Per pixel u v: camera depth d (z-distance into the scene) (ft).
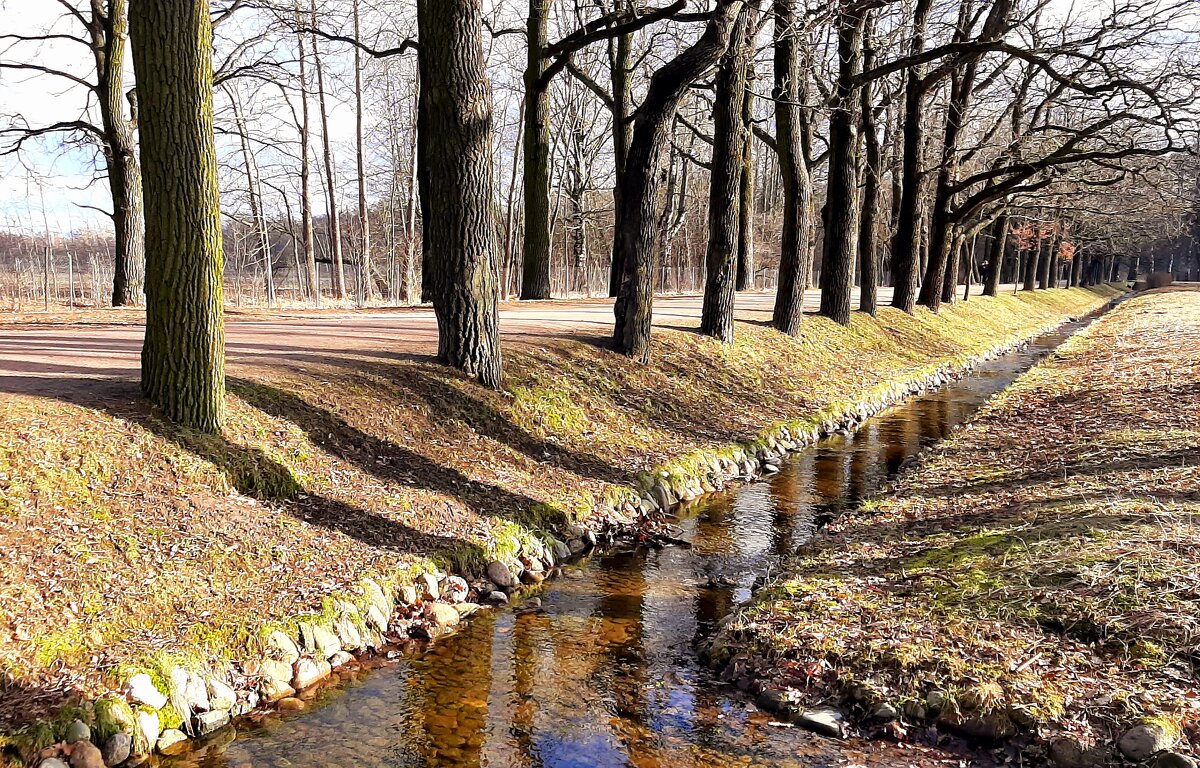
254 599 20.33
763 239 193.16
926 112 90.48
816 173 149.18
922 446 46.39
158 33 23.61
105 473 22.15
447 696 18.79
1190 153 61.00
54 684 16.06
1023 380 65.98
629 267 46.57
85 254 135.95
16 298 86.48
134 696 16.33
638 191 45.60
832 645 19.24
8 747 14.48
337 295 112.16
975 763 15.70
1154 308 141.90
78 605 17.99
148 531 21.09
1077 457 33.78
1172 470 29.12
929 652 18.31
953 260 108.47
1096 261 289.94
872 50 69.21
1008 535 24.13
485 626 22.71
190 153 24.38
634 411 41.88
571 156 156.35
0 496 19.76
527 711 18.16
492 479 30.83
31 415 22.93
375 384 33.06
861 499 35.63
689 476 36.96
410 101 119.55
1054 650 17.80
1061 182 89.81
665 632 22.53
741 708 18.19
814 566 25.46
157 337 25.05
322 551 23.25
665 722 17.66
